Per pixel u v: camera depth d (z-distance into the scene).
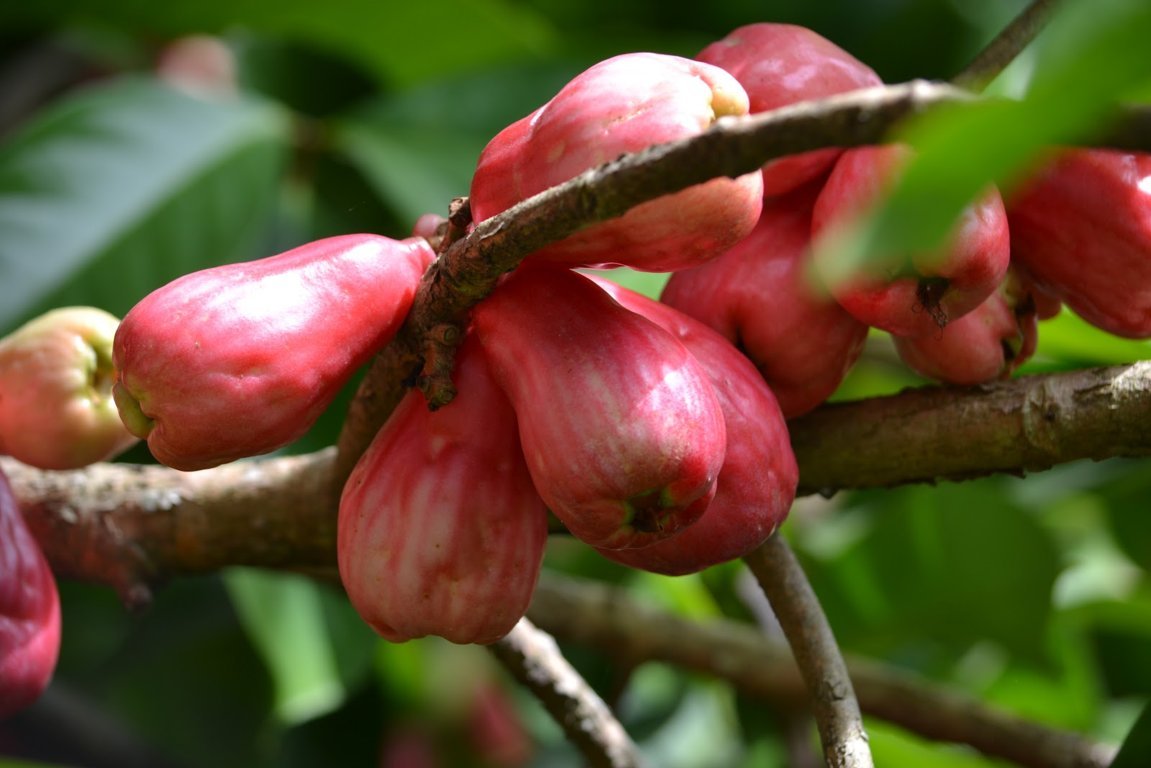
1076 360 0.75
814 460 0.64
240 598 0.90
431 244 0.60
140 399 0.56
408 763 1.12
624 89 0.54
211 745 1.04
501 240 0.53
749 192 0.54
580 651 1.06
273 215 0.98
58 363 0.65
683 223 0.54
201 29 0.94
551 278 0.56
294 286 0.56
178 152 0.88
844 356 0.61
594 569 1.06
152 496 0.70
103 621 1.01
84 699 1.03
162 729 1.03
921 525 0.95
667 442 0.54
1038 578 0.94
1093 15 0.48
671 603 1.05
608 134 0.54
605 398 0.55
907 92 0.47
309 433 0.87
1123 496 1.01
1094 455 0.62
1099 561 1.09
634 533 0.56
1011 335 0.63
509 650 0.69
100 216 0.85
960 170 0.43
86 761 1.04
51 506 0.70
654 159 0.50
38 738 1.03
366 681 1.09
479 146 0.94
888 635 0.98
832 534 0.99
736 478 0.58
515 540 0.58
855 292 0.58
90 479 0.71
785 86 0.60
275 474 0.70
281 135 0.92
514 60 0.97
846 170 0.58
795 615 0.62
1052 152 0.54
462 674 1.15
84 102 0.88
